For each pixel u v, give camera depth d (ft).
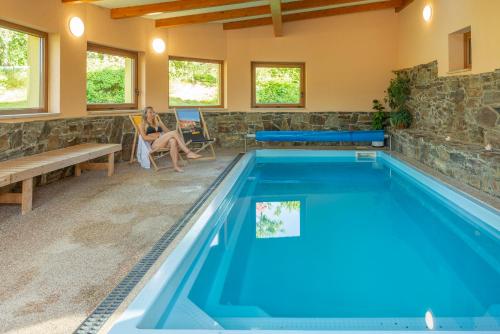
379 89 30.07
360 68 29.94
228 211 14.40
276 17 24.18
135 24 23.54
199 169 19.92
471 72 18.48
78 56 19.21
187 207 12.69
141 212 12.13
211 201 13.35
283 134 26.99
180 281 8.23
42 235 9.96
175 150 19.40
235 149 28.53
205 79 29.14
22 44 16.34
